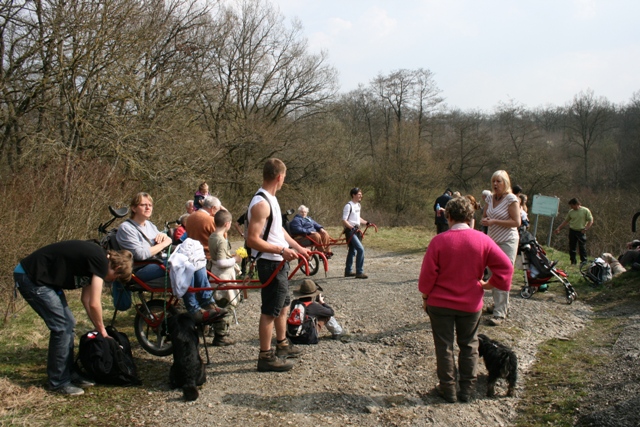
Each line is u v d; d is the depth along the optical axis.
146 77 14.70
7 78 10.50
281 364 4.54
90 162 10.41
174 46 16.48
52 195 8.38
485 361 4.06
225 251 6.04
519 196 9.08
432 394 4.05
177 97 15.21
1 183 8.33
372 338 5.55
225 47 22.53
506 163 31.45
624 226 19.34
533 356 4.84
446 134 35.38
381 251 14.48
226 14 22.38
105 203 9.29
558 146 32.81
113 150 12.30
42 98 11.23
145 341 4.91
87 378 4.18
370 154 33.78
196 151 15.62
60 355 3.98
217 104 21.72
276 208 4.39
